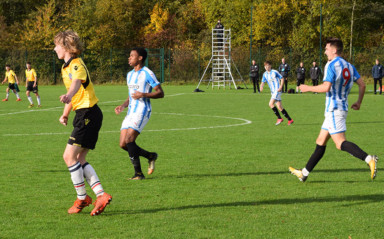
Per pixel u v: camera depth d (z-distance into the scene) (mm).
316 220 9914
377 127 26578
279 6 92438
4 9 106688
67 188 12930
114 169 15531
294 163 16344
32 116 33625
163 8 110312
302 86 12250
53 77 88500
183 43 103688
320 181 13586
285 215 10273
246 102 46719
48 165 16156
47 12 95812
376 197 11742
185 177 14250
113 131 25375
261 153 18438
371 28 101000
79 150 10344
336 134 12375
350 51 91125
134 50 14266
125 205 11141
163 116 33531
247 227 9453
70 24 98438
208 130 25672
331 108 12359
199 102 46906
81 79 9859
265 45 98812
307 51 89188
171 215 10305
